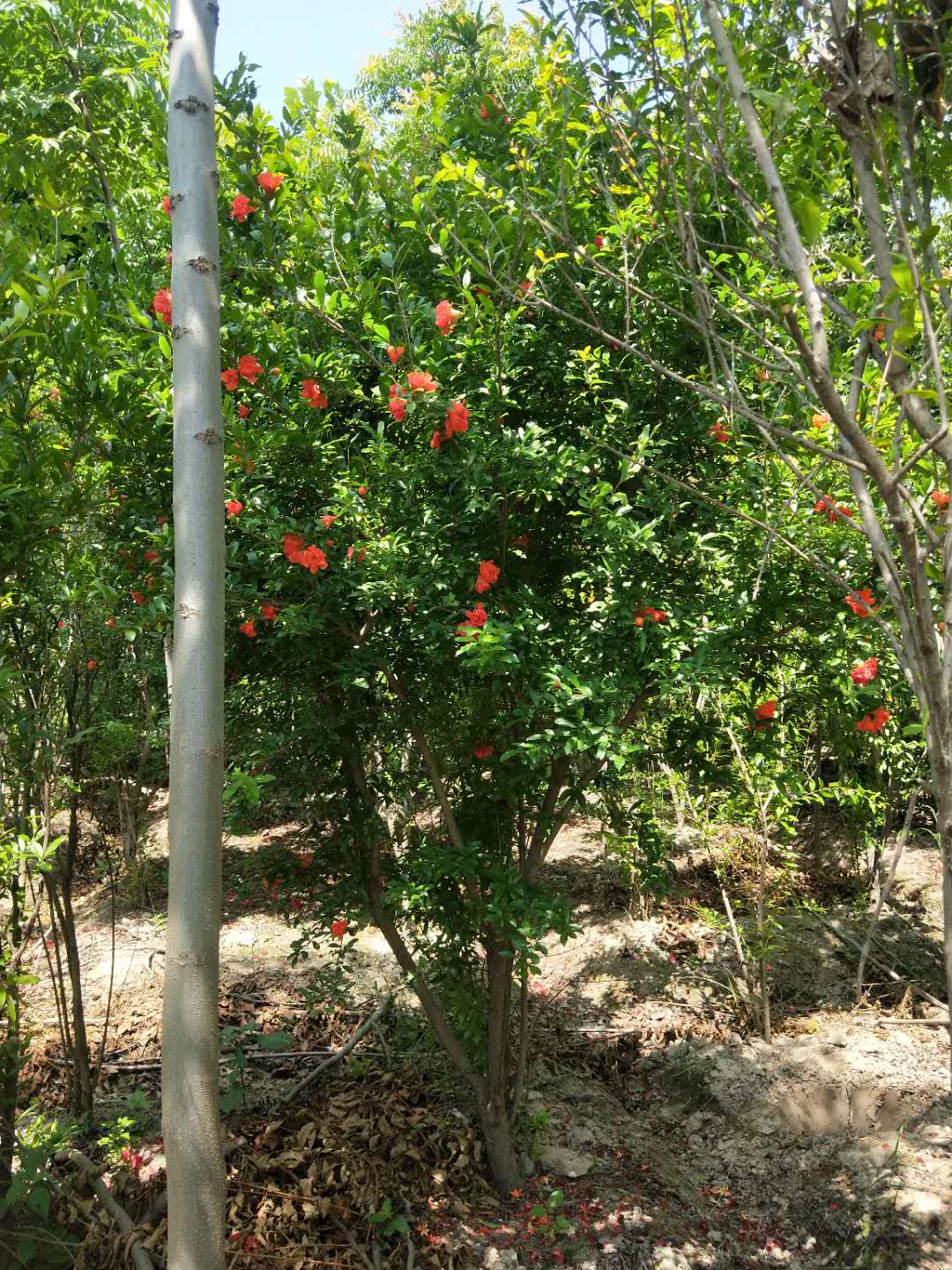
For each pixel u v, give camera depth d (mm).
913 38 1372
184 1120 1724
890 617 3107
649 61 1659
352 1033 4082
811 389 1429
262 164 2748
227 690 3188
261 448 2625
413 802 3916
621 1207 3146
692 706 3924
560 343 2998
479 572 2824
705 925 5137
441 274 3076
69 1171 3072
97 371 2656
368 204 2938
